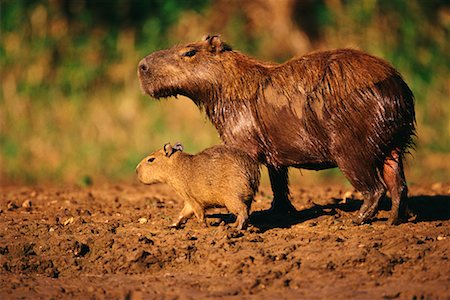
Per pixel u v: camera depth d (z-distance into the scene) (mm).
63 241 17844
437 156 32406
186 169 18344
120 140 34344
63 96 36688
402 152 18391
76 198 24375
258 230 18156
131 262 16938
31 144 34375
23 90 36719
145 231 18625
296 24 37625
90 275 16828
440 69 36719
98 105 36094
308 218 19609
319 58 18484
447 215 19953
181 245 17203
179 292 15234
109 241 17703
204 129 34281
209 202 18312
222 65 19125
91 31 38438
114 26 38531
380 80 17812
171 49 19594
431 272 15477
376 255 16047
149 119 35094
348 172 18047
